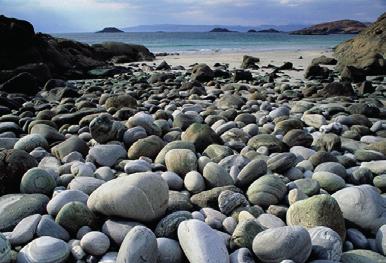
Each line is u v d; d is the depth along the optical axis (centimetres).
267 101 471
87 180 191
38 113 381
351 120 342
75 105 435
